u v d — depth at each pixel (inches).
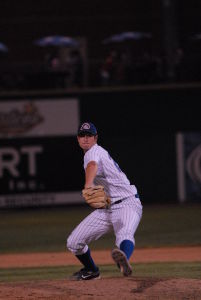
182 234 1781.5
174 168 2564.0
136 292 786.2
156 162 2566.4
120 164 2581.2
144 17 3065.9
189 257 1406.3
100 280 861.8
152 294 775.7
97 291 795.4
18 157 2586.1
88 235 853.2
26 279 1100.5
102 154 826.8
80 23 3100.4
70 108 2581.2
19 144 2581.2
